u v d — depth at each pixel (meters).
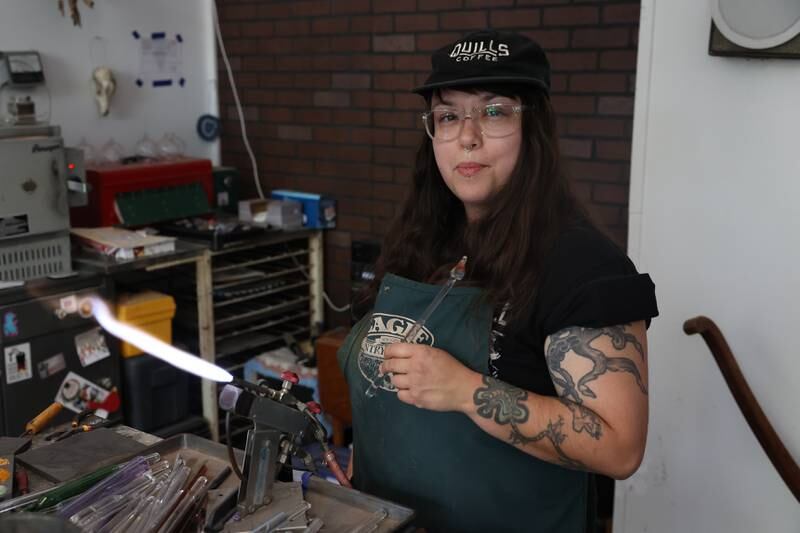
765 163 1.98
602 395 1.09
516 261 1.21
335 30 3.44
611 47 2.76
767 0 1.84
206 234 3.06
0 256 2.46
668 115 2.08
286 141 3.71
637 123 2.13
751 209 2.02
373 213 3.48
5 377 2.48
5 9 3.10
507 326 1.22
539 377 1.21
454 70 1.22
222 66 3.87
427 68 3.21
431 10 3.15
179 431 3.04
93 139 3.47
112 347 2.77
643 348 1.14
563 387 1.13
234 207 3.67
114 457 1.28
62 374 2.63
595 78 2.81
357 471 1.42
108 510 1.10
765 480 2.12
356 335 1.44
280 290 3.41
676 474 2.24
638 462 1.10
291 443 1.16
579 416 1.09
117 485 1.17
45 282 2.53
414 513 1.11
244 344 3.42
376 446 1.35
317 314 3.62
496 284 1.23
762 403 2.07
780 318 2.02
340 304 3.64
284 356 3.35
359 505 1.15
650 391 2.23
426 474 1.29
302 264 3.60
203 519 1.10
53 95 3.30
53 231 2.58
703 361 2.15
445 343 1.27
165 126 3.76
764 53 1.90
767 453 1.98
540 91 1.25
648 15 2.06
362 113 3.43
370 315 1.44
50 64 3.27
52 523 0.97
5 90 3.13
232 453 1.19
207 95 3.93
